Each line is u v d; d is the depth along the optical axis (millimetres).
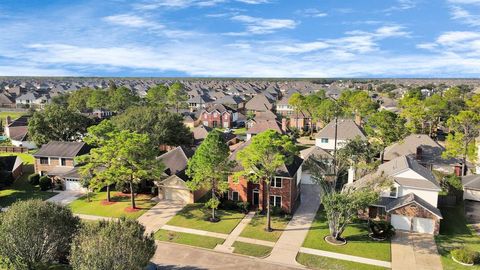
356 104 98000
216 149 39000
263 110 129250
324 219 41688
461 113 55281
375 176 42438
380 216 40594
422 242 35938
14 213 27203
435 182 40719
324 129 73688
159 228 38938
